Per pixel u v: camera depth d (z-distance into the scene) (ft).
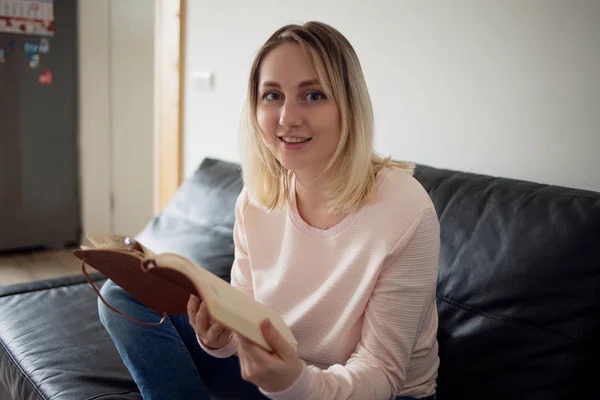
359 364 3.19
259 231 4.06
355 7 6.19
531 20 4.71
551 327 3.49
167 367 3.68
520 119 4.88
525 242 3.73
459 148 5.39
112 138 12.40
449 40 5.33
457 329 3.89
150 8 12.34
